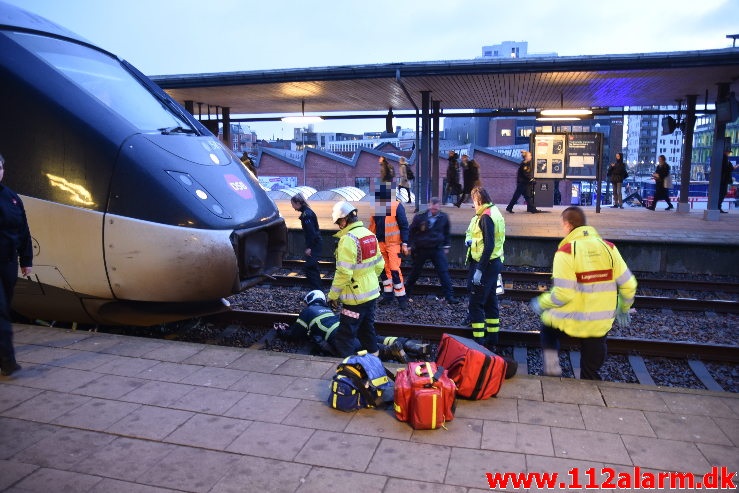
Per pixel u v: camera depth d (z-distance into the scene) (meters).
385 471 3.58
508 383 4.86
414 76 13.90
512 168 39.59
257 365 5.27
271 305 8.97
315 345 6.99
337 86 15.72
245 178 7.16
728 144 15.75
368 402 4.41
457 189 19.22
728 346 6.65
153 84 7.60
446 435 4.02
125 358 5.42
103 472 3.57
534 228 13.55
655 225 14.40
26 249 5.00
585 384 4.83
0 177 4.65
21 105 6.06
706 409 4.37
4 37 6.26
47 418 4.24
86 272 6.02
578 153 17.20
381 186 8.31
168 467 3.63
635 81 14.95
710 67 12.43
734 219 15.79
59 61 6.48
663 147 157.12
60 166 5.98
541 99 19.20
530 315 8.57
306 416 4.31
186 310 6.44
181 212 5.96
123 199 5.91
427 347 6.79
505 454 3.78
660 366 6.66
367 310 5.69
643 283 10.49
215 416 4.30
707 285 10.22
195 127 7.45
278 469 3.61
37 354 5.49
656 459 3.71
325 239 12.92
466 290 9.71
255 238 6.73
